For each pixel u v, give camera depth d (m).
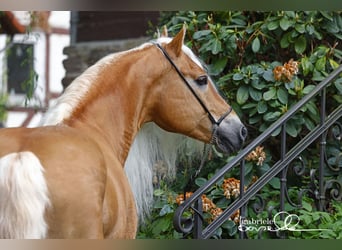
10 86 19.16
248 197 6.49
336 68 7.40
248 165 7.57
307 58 8.02
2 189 4.23
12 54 18.52
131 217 5.26
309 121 7.77
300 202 7.02
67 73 12.21
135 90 5.93
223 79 8.00
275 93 7.70
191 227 6.12
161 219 7.40
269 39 8.34
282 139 6.64
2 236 4.18
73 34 12.80
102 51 11.96
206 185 6.11
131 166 6.21
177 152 6.66
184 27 6.09
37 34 11.55
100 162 4.70
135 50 6.07
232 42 8.18
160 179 7.03
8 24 15.65
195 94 6.19
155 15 11.77
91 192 4.46
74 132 4.88
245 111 8.12
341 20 8.27
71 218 4.34
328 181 7.19
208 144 6.62
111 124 5.72
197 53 8.48
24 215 4.18
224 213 6.37
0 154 4.42
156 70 6.04
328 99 8.20
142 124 6.12
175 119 6.17
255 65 7.95
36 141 4.56
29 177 4.24
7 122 18.33
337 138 7.27
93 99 5.64
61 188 4.33
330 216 7.03
